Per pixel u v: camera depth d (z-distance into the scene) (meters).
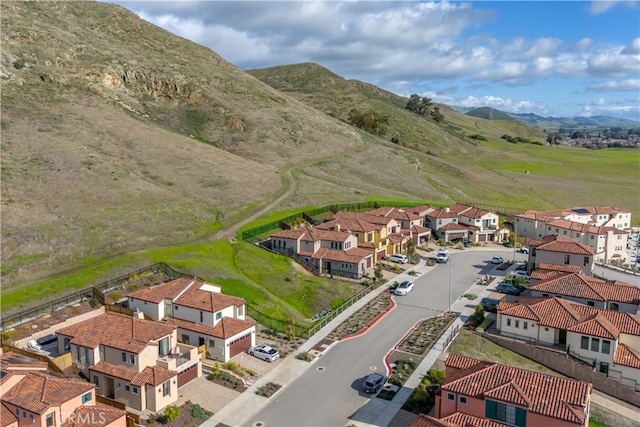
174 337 50.97
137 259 69.06
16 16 145.12
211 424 43.00
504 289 75.81
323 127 168.88
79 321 55.19
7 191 82.12
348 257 80.75
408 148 195.75
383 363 53.84
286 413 44.75
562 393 39.50
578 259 78.00
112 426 39.72
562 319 58.12
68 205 82.50
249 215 96.50
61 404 39.12
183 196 97.81
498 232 107.31
